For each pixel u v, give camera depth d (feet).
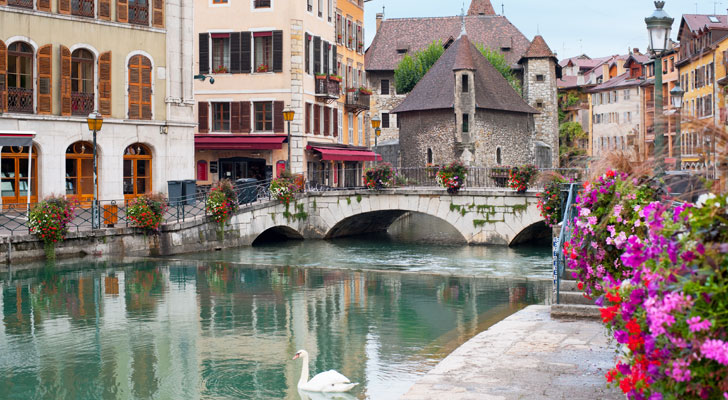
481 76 200.64
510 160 203.62
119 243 81.82
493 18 268.41
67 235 76.95
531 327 35.60
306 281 70.28
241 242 98.58
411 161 202.69
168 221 89.56
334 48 151.94
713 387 13.88
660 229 15.88
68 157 100.53
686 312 13.93
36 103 95.86
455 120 192.54
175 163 109.70
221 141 133.28
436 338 45.98
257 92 135.23
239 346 44.09
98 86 101.60
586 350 30.55
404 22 266.98
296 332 47.85
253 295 61.87
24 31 94.63
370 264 84.12
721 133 14.20
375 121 131.64
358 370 38.55
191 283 67.51
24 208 94.48
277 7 134.10
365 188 117.80
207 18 136.46
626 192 26.40
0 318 51.37
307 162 140.05
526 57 248.32
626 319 16.38
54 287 63.10
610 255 27.53
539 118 248.32
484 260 88.53
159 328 48.78
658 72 43.73
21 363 40.29
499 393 24.77
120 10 103.50
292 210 108.78
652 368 14.71
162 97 108.27
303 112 136.05
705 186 14.53
